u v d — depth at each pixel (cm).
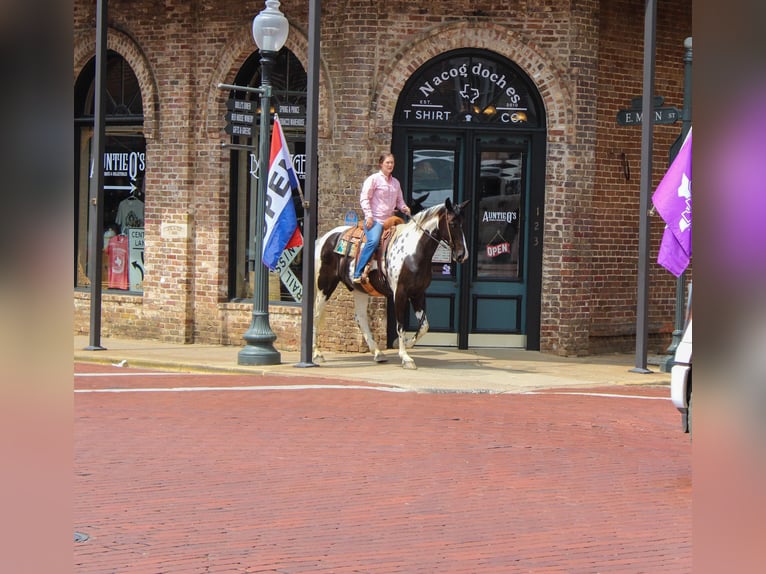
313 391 1231
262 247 1427
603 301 1638
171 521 639
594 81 1583
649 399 1228
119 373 1392
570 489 752
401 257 1370
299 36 1591
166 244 1711
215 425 992
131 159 1772
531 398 1218
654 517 670
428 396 1215
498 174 1590
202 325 1698
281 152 1410
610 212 1638
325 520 649
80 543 582
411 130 1569
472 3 1547
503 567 550
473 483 765
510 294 1603
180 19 1675
